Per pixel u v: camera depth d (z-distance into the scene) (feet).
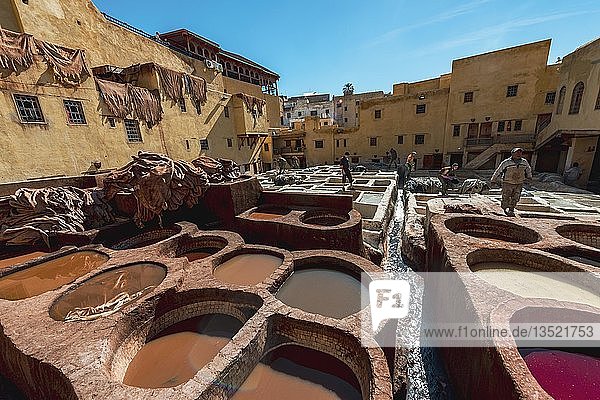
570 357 12.69
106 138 45.78
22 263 23.07
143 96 52.44
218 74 86.69
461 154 95.20
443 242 21.77
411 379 18.48
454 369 17.03
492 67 84.89
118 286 19.27
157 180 30.14
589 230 23.98
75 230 27.71
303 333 15.34
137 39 61.87
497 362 11.14
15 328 14.56
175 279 19.26
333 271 22.52
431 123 98.17
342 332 14.30
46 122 37.58
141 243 30.04
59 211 28.14
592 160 57.98
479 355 13.16
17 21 40.96
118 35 57.82
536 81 80.02
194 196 33.30
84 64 42.22
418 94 98.37
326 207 35.76
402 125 103.09
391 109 103.86
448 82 100.07
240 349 12.94
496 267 19.40
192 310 18.58
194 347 15.93
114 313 15.60
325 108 172.14
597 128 48.62
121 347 14.51
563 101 62.18
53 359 12.39
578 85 55.52
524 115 82.74
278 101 126.82
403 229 38.50
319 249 26.48
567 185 57.82
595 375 11.78
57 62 38.65
